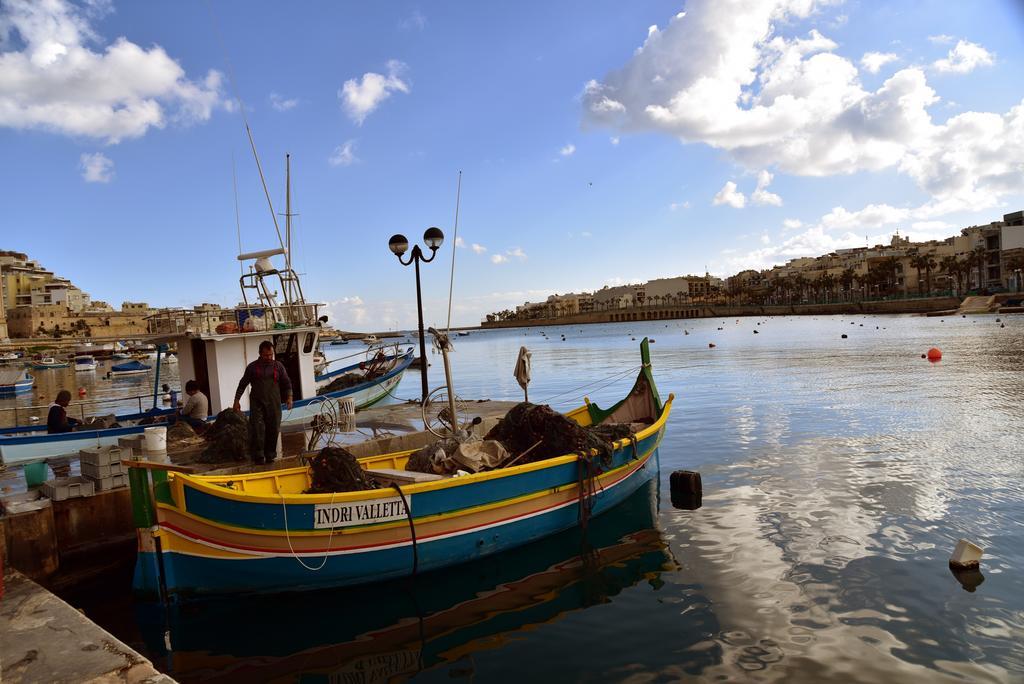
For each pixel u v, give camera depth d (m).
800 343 56.78
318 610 7.25
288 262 16.52
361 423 14.70
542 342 95.00
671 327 132.75
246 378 10.03
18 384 45.28
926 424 16.34
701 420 18.80
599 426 10.89
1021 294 104.00
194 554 7.34
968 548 7.41
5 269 169.62
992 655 5.54
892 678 5.23
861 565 7.60
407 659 6.05
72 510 8.58
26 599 5.46
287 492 8.54
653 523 9.64
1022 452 12.87
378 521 7.48
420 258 14.88
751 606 6.69
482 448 9.09
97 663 4.36
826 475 11.80
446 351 10.55
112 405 33.72
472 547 8.20
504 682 5.52
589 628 6.45
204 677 5.90
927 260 147.00
